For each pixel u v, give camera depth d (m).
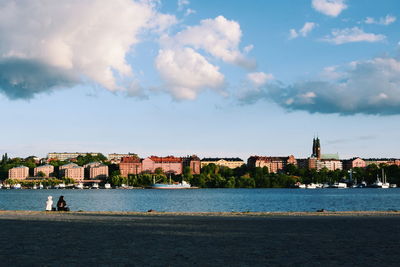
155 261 15.44
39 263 15.04
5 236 22.97
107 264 14.88
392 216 38.28
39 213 44.56
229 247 18.89
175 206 115.31
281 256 16.52
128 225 29.41
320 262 15.29
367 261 15.48
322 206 110.50
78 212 46.25
